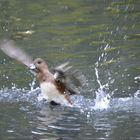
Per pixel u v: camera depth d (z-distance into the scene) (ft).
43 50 62.80
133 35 66.18
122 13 76.28
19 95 50.70
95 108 47.26
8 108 47.80
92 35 67.56
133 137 40.55
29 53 61.77
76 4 83.46
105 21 73.10
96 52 61.05
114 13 76.64
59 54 61.11
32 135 41.55
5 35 69.10
